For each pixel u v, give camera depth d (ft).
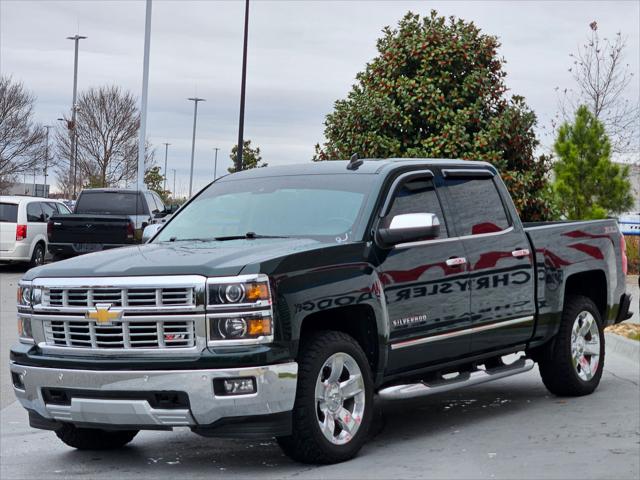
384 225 24.26
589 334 30.86
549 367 29.91
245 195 26.53
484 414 28.02
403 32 66.13
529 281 28.30
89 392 21.35
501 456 22.54
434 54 64.18
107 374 21.06
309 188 25.75
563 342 29.68
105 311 21.31
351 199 24.75
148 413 20.99
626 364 37.68
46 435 27.17
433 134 63.77
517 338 27.91
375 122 63.98
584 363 30.50
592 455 22.39
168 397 20.86
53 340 22.35
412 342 24.29
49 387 21.91
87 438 24.44
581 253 30.50
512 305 27.58
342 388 22.50
